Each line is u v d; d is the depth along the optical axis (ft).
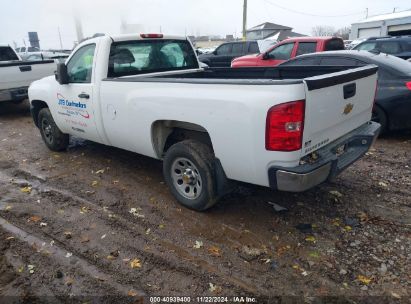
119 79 14.12
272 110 9.58
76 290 9.62
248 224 12.39
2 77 28.37
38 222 13.02
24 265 10.67
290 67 15.89
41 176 17.28
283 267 10.21
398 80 19.42
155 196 14.70
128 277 10.03
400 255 10.52
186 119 11.84
